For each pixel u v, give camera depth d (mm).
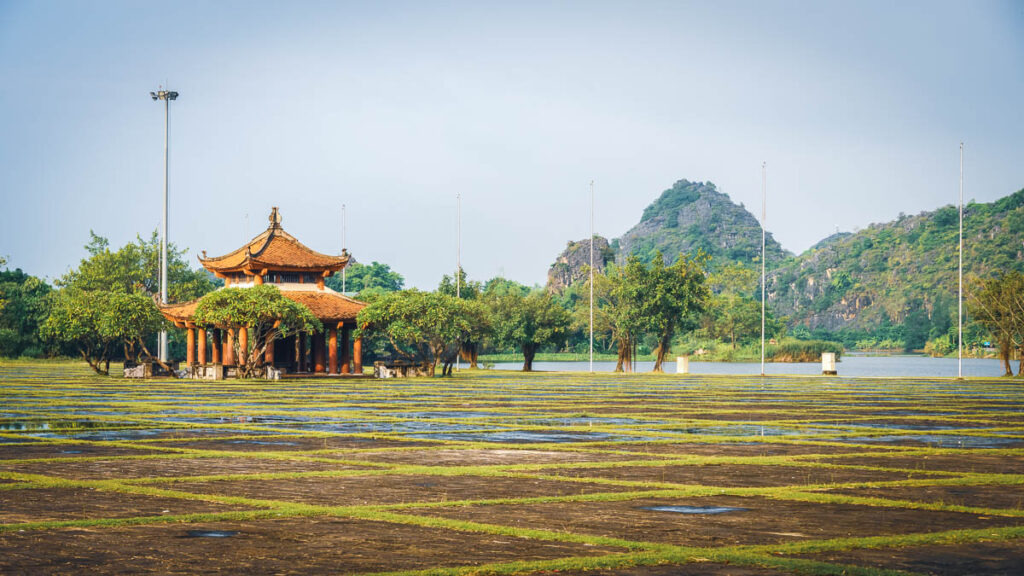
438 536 13812
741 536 13820
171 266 131500
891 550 12867
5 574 11641
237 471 20547
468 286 114750
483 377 83062
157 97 90500
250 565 12117
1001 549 12906
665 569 11875
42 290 144875
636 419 34781
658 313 103250
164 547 13102
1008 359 84312
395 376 81625
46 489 18047
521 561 12297
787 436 28234
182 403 44438
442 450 24578
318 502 16625
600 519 15102
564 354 181750
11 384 65750
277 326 76375
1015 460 22516
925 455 23516
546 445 25766
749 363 173000
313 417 35656
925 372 112438
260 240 86875
